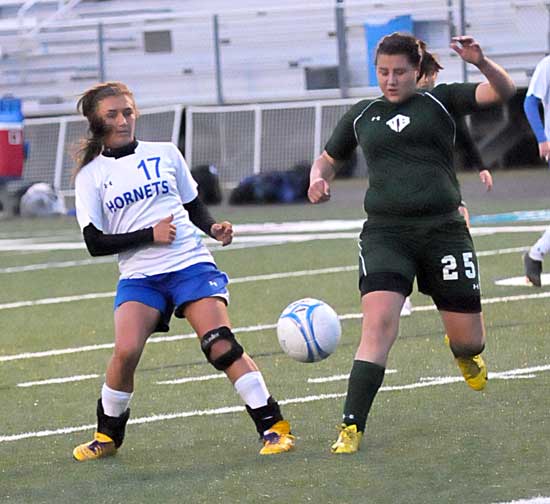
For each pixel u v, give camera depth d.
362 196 72.25
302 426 20.56
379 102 19.31
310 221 60.81
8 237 62.09
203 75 78.44
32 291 41.41
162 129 77.25
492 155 74.19
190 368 26.50
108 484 17.69
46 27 79.50
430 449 18.55
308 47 76.44
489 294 33.81
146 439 20.39
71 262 49.50
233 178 75.94
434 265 19.02
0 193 74.56
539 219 54.50
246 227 59.53
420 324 30.02
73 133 78.88
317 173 19.88
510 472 17.02
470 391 22.55
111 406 19.17
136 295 18.80
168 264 18.77
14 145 69.19
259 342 29.03
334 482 16.95
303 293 36.97
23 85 81.06
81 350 29.67
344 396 22.84
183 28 78.56
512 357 25.42
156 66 79.31
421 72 21.30
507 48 72.50
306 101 75.94
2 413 23.05
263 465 18.16
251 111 75.75
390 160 19.00
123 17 77.31
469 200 66.75
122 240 18.62
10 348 30.41
